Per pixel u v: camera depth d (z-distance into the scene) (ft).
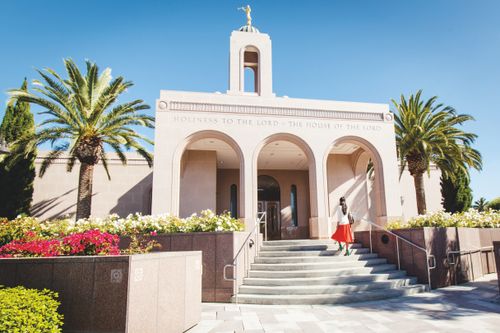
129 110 55.93
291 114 51.03
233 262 28.91
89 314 15.28
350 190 61.31
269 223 70.18
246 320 22.61
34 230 32.96
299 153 60.75
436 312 24.11
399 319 22.35
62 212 66.39
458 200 72.64
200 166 56.80
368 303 27.78
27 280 16.14
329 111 52.34
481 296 29.27
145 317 16.14
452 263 36.76
